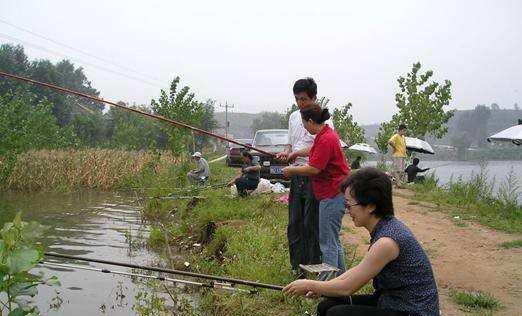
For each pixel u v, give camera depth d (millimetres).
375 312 3336
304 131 6145
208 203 11016
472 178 13391
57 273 7453
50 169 18531
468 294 5750
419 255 3262
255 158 12875
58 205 14609
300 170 5242
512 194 11359
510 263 7078
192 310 5676
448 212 10906
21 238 3947
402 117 22234
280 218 9086
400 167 16406
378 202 3369
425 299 3234
